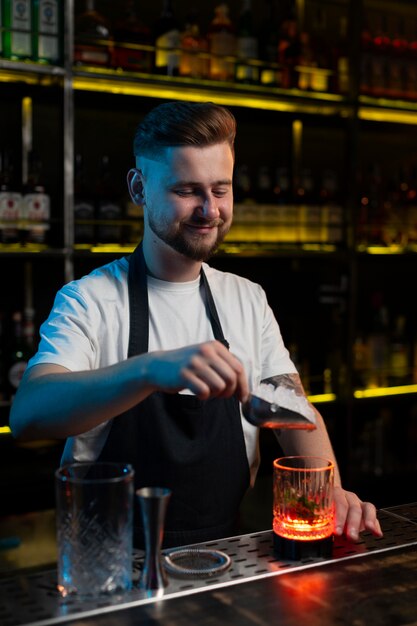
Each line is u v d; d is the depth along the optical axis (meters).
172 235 1.24
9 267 2.46
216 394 0.89
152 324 1.39
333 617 0.82
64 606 0.83
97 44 2.30
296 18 2.84
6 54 2.19
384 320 2.97
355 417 3.09
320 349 2.96
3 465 2.33
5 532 2.28
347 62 2.72
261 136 2.89
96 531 0.85
